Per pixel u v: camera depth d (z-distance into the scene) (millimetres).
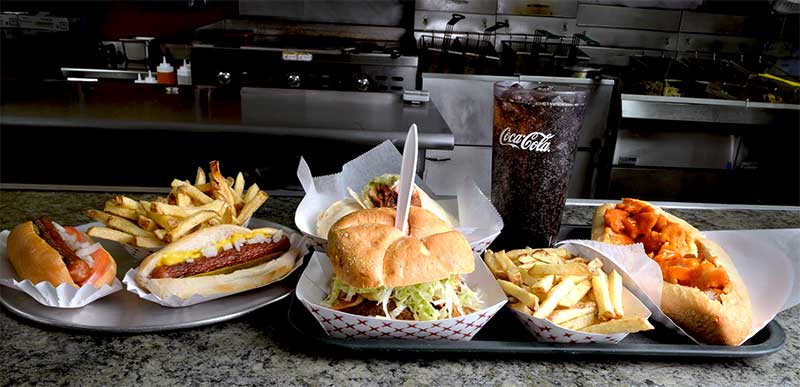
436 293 688
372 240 677
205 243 813
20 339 687
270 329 739
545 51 4277
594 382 667
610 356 712
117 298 774
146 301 770
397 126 2453
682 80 3826
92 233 821
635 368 696
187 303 746
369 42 4633
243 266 809
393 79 3756
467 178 1015
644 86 3658
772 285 815
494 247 959
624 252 768
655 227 906
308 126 2344
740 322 720
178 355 676
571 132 876
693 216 1252
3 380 615
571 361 703
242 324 746
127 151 2283
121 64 4211
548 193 910
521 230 941
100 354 669
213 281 767
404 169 708
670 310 738
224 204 906
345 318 660
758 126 3553
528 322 708
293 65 3699
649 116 3461
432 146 2334
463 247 688
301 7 4582
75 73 3926
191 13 4465
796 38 4293
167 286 743
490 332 738
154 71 4051
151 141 2291
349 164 1085
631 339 739
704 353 702
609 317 694
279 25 4562
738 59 4551
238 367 660
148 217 863
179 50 4180
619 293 724
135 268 830
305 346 708
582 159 3789
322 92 3160
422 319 670
